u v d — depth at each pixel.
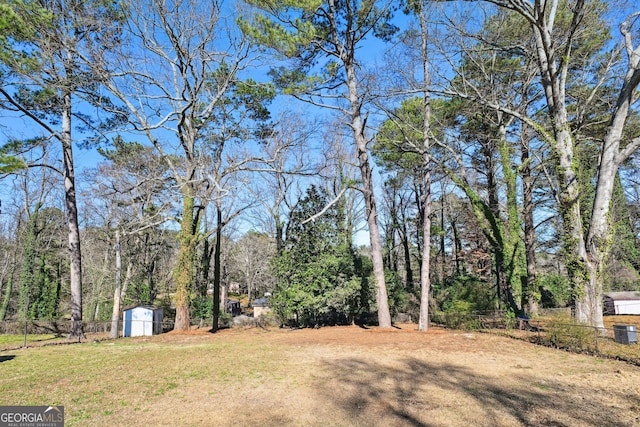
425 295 16.05
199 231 20.50
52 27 12.15
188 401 6.29
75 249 17.84
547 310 20.48
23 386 7.38
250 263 43.56
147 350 12.34
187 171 19.53
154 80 17.50
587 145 18.75
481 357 9.72
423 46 15.54
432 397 6.32
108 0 14.01
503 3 12.84
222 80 18.88
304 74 16.53
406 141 17.88
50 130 16.23
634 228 30.00
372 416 5.46
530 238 20.48
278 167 23.94
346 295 18.72
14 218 30.89
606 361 8.95
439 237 34.59
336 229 21.11
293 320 21.34
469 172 24.95
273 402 6.19
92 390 7.03
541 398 6.16
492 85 16.39
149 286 30.48
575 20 12.32
